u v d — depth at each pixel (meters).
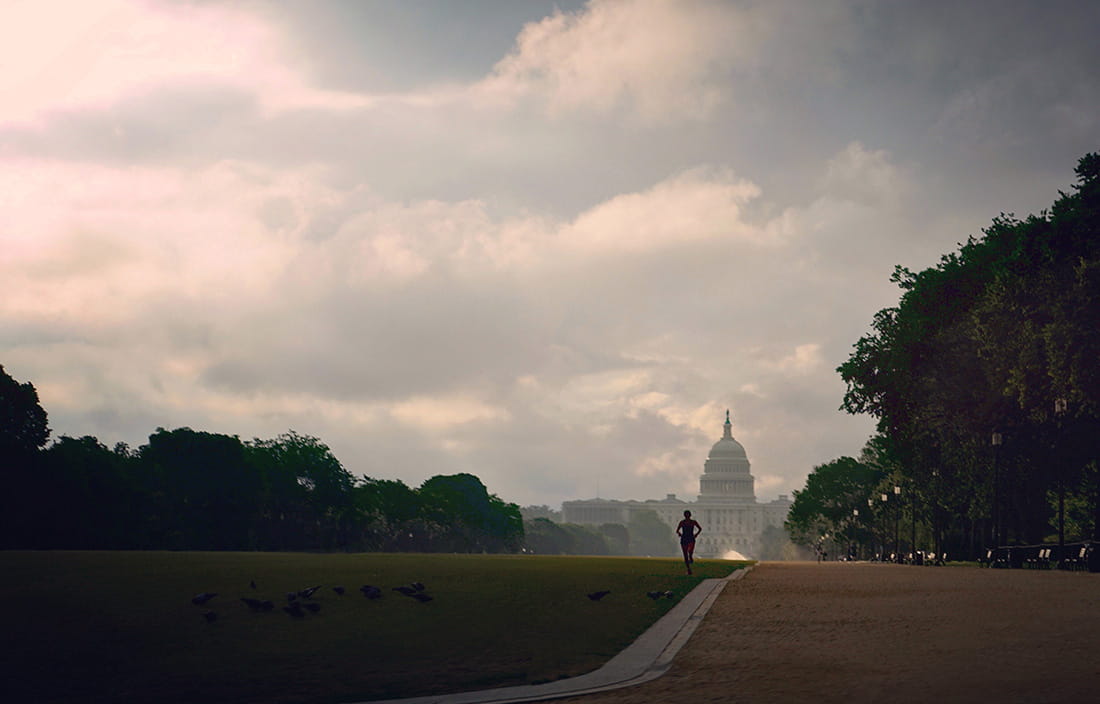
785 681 19.12
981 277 88.69
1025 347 72.50
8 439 113.94
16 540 115.12
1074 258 71.88
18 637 25.45
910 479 120.56
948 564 102.12
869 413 104.81
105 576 38.31
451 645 24.84
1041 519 107.62
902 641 24.06
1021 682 17.92
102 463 128.88
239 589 35.16
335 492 176.50
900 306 100.75
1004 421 83.75
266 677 21.14
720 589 42.41
